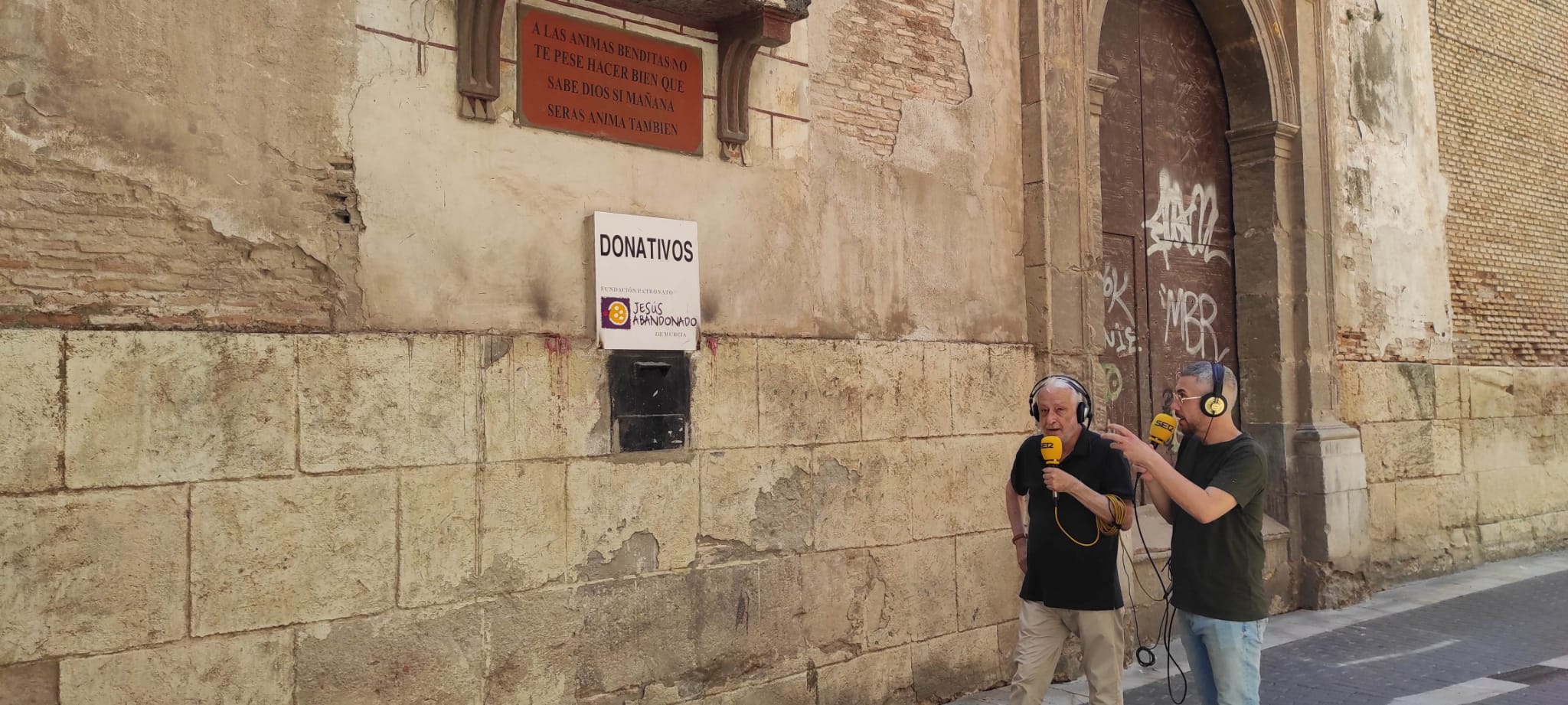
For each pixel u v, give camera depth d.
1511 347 11.12
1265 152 8.95
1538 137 11.60
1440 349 10.32
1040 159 6.88
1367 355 9.51
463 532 4.44
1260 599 4.17
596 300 4.84
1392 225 9.88
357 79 4.27
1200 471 4.34
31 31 3.61
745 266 5.47
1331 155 9.25
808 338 5.73
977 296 6.62
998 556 6.60
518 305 4.66
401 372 4.30
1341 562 8.80
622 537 4.92
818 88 5.86
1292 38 9.02
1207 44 9.09
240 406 3.91
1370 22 9.82
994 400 6.63
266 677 3.93
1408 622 8.20
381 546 4.22
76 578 3.58
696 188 5.30
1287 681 6.68
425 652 4.32
